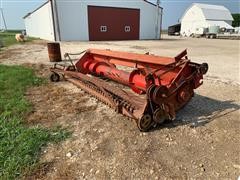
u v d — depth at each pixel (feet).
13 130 8.57
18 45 47.24
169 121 9.45
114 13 68.39
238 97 12.93
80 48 40.70
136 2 71.20
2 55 30.83
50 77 15.88
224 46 49.34
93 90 11.57
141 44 52.90
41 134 8.29
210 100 12.35
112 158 7.11
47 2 61.82
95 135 8.48
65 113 10.44
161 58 9.85
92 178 6.26
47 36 70.23
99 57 14.94
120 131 8.78
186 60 8.87
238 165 6.80
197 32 112.98
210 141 8.11
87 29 65.16
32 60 26.32
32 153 7.23
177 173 6.46
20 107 10.72
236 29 110.01
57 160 6.98
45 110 10.77
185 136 8.43
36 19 85.66
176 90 8.63
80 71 15.56
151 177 6.30
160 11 77.77
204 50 40.19
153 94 7.97
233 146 7.80
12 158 6.82
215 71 20.77
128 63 12.26
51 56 24.86
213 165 6.81
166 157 7.18
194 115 10.27
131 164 6.84
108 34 69.15
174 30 149.48
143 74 10.85
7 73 17.63
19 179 6.12
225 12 141.90
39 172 6.41
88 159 7.06
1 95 12.52
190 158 7.14
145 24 75.92
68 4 60.29
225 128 9.06
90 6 63.82
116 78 12.59
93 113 10.45
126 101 8.97
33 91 13.70
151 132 8.69
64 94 13.09
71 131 8.76
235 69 21.89
